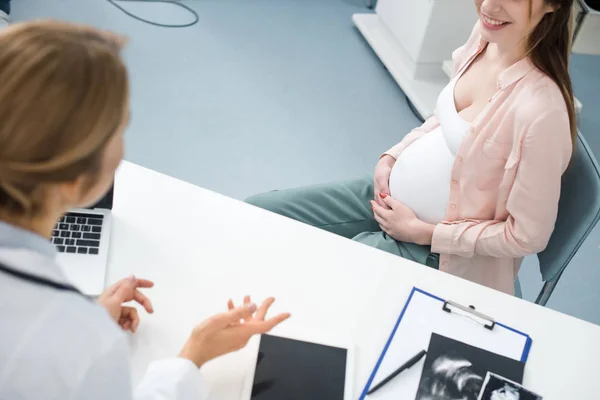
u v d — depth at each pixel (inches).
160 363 32.6
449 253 52.7
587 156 49.1
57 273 22.5
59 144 19.6
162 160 87.3
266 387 35.4
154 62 102.7
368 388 36.4
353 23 121.7
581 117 105.3
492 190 51.1
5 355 21.4
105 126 20.3
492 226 51.1
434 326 40.2
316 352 37.6
